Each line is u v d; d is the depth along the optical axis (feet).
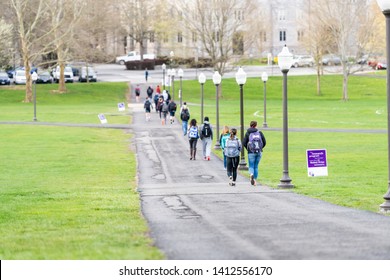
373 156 270.67
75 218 137.28
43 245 105.09
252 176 199.62
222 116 479.41
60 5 617.21
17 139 347.56
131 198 171.83
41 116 482.28
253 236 105.29
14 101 627.05
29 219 138.31
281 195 174.40
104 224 126.82
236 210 143.84
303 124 423.23
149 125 424.87
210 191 187.01
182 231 113.29
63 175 229.04
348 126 409.28
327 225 116.37
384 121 440.86
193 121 272.92
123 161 270.46
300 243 97.71
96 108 560.20
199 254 91.56
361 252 91.09
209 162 265.95
